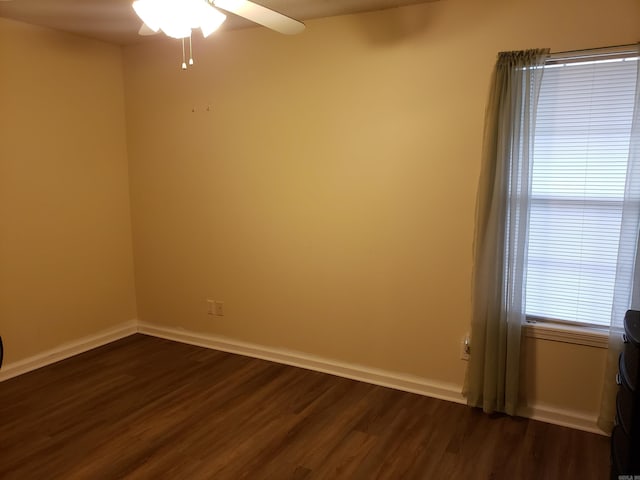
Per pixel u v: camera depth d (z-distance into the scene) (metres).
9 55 3.25
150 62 3.88
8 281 3.36
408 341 3.18
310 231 3.43
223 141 3.67
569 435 2.66
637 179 2.40
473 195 2.88
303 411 2.94
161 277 4.13
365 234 3.23
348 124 3.19
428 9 2.86
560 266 2.76
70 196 3.71
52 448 2.55
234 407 2.99
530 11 2.61
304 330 3.55
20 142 3.36
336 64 3.17
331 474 2.33
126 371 3.51
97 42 3.80
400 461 2.43
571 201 2.69
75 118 3.70
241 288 3.77
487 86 2.76
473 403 2.90
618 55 2.48
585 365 2.69
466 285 2.96
